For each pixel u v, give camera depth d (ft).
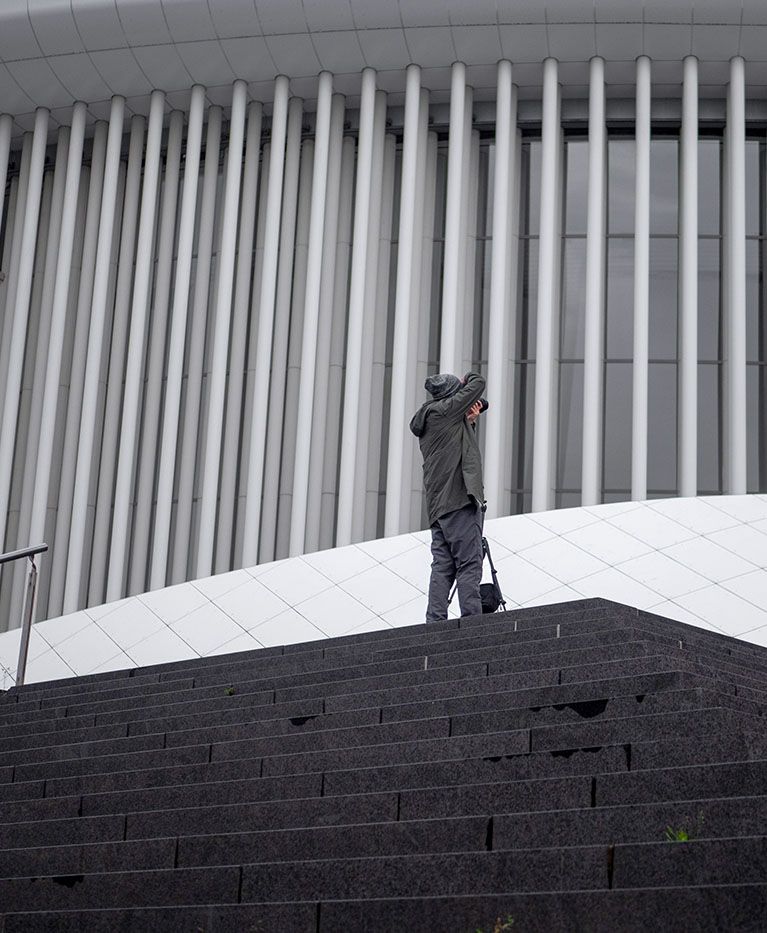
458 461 31.01
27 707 30.55
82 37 68.33
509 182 66.95
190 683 28.71
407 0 65.21
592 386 63.05
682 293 63.57
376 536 66.44
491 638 26.17
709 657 24.17
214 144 70.64
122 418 67.92
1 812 22.03
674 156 71.36
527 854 14.74
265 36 67.26
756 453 67.46
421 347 68.49
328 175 68.80
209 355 69.62
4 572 68.80
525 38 66.23
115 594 64.54
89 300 70.33
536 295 68.95
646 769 17.15
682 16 64.75
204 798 20.39
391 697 23.29
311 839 17.24
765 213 70.49
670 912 12.96
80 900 17.54
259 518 64.95
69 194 70.44
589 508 51.88
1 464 67.87
